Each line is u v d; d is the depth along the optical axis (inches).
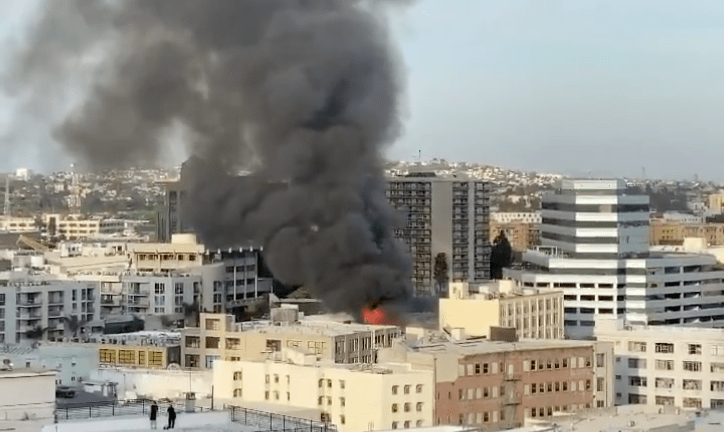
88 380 7086.6
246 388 6776.6
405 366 6752.0
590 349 7480.3
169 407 4318.4
